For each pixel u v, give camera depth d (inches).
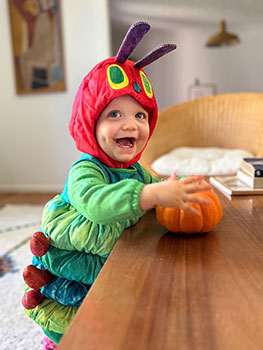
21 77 145.3
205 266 18.8
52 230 27.9
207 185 23.0
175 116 71.8
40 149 150.2
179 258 20.0
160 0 186.2
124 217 21.8
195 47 230.5
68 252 27.9
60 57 141.2
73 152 148.3
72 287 28.0
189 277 17.5
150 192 21.1
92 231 26.4
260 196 35.9
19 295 56.5
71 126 29.9
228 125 71.0
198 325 13.3
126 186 21.8
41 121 148.1
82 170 26.1
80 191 23.8
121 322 13.6
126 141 28.9
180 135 71.7
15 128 150.3
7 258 72.1
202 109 72.5
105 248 26.7
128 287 16.4
